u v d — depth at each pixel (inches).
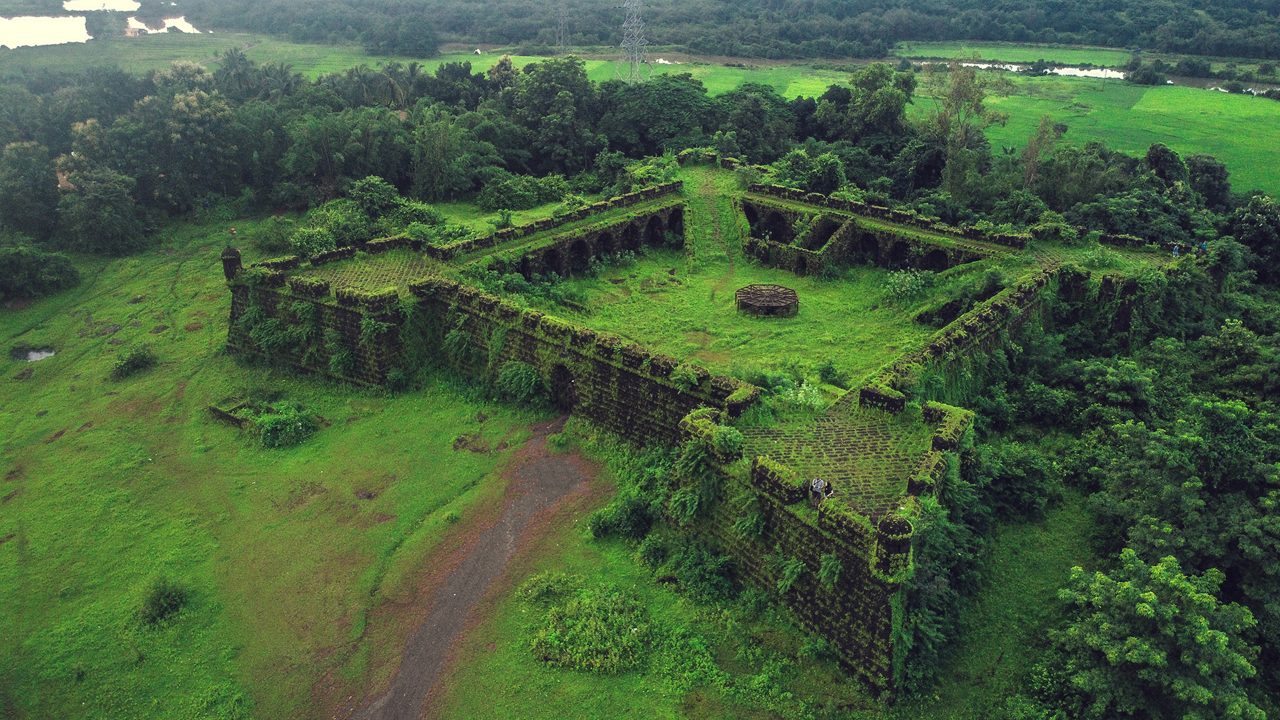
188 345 2074.3
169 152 2979.8
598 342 1558.8
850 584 1072.2
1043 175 2787.9
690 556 1268.5
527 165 3531.0
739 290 2118.6
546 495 1471.5
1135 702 983.6
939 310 1959.9
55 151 3002.0
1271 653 1095.6
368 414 1734.7
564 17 6274.6
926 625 1087.6
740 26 6441.9
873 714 1036.5
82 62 4667.8
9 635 1190.9
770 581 1189.1
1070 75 5334.6
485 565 1311.5
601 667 1111.6
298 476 1537.9
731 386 1374.3
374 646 1162.6
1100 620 1049.5
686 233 2534.5
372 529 1395.2
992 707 1053.2
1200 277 1941.4
